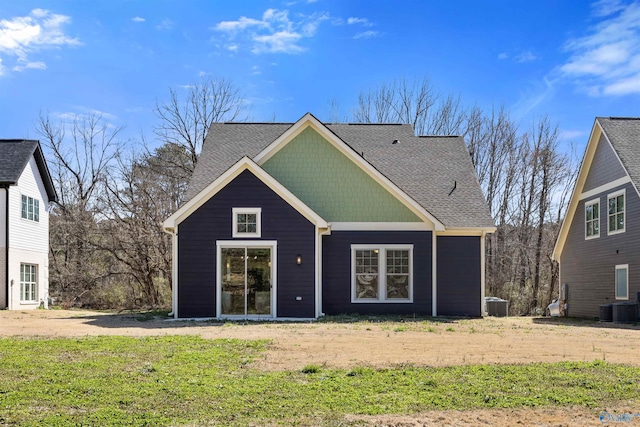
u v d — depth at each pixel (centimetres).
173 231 1884
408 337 1312
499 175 3947
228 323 1658
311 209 1981
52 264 3562
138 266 3347
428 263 1986
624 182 2147
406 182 2191
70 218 3569
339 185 2017
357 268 1991
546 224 3744
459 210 2073
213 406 697
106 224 3431
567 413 678
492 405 704
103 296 3378
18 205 2542
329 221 2002
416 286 1980
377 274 1988
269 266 1838
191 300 1831
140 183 3428
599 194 2359
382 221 1998
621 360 1001
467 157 2323
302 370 891
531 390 771
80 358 998
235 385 794
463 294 1994
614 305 2012
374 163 2269
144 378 838
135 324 1658
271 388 777
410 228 1995
